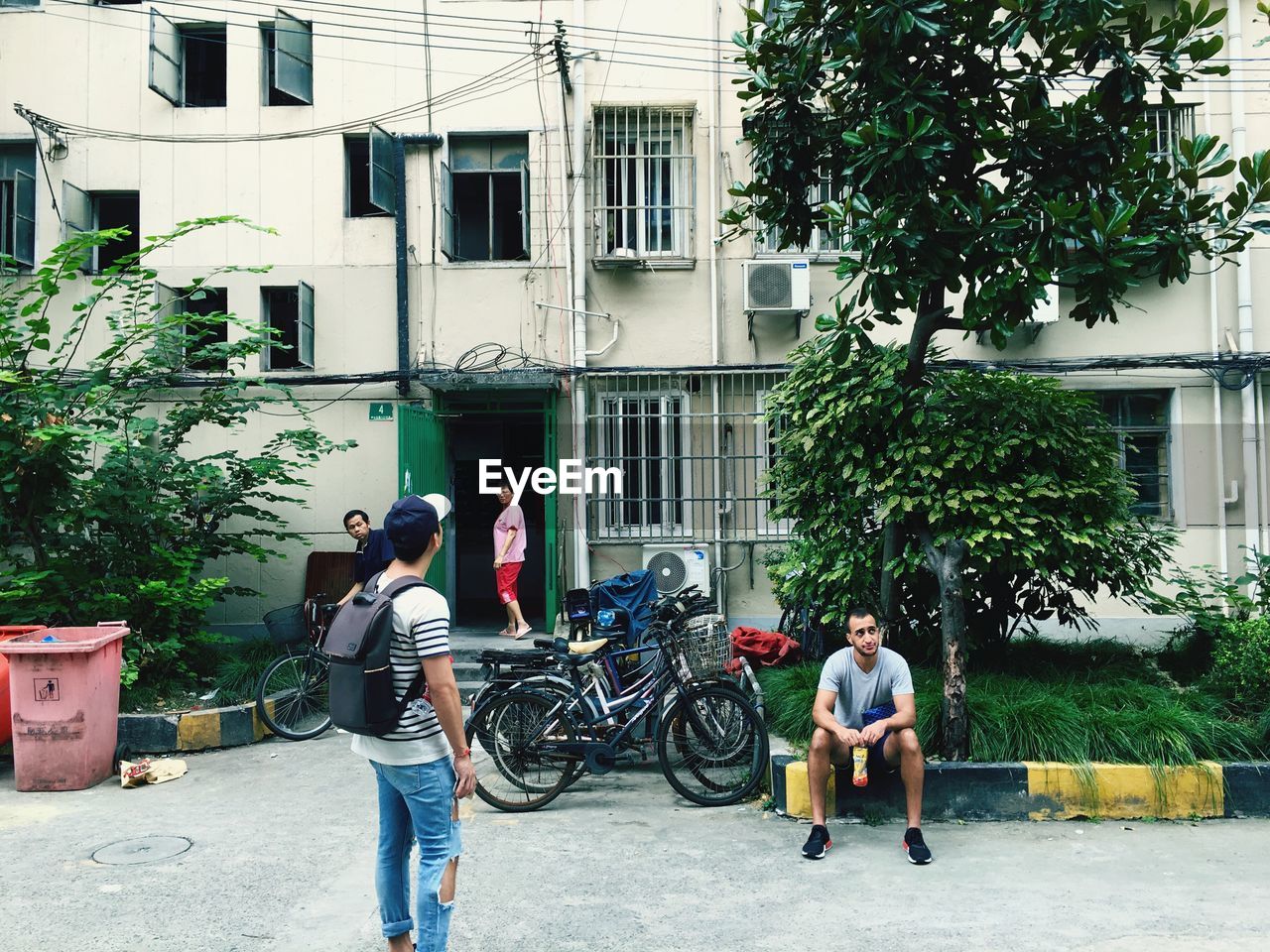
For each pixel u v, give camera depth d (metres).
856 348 6.30
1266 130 9.30
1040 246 4.84
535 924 3.94
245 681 7.61
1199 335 9.38
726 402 9.71
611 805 5.57
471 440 11.46
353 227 9.86
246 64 9.94
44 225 9.93
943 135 5.00
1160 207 5.06
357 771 6.42
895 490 5.81
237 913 4.07
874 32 4.96
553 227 9.80
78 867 4.62
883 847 4.82
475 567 11.61
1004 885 4.32
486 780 5.75
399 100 9.86
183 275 9.84
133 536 7.88
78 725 6.01
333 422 9.80
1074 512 5.94
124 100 9.95
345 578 9.59
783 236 6.27
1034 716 5.51
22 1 10.17
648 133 9.91
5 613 7.25
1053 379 6.38
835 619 6.70
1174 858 4.64
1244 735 5.50
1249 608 6.88
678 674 5.62
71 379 9.68
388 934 3.41
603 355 9.77
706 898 4.20
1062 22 4.81
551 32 9.80
